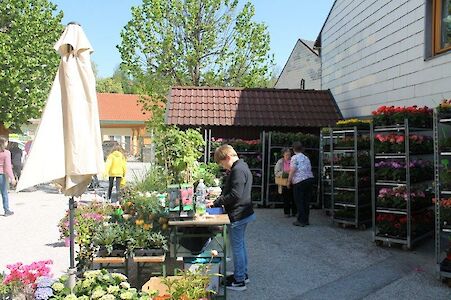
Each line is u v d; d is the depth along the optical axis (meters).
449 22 8.90
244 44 19.42
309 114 14.67
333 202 10.16
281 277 6.47
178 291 3.98
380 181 8.30
